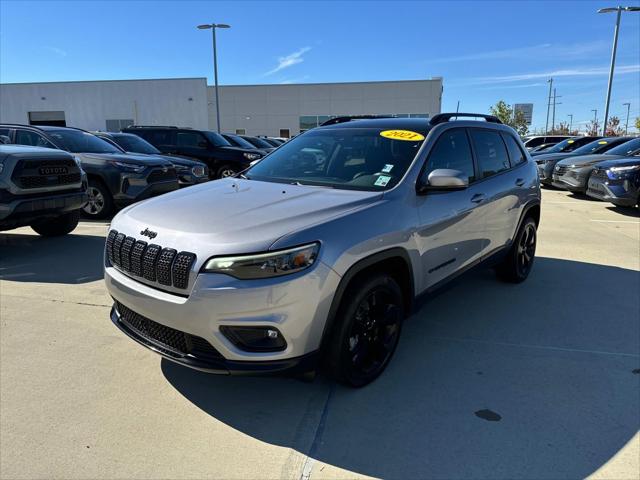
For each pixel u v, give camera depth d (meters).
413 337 3.80
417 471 2.31
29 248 6.50
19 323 3.95
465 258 3.97
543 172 14.61
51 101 39.34
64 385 3.03
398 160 3.47
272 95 43.31
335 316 2.68
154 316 2.65
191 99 38.31
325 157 3.82
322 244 2.56
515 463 2.37
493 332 3.90
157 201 3.25
